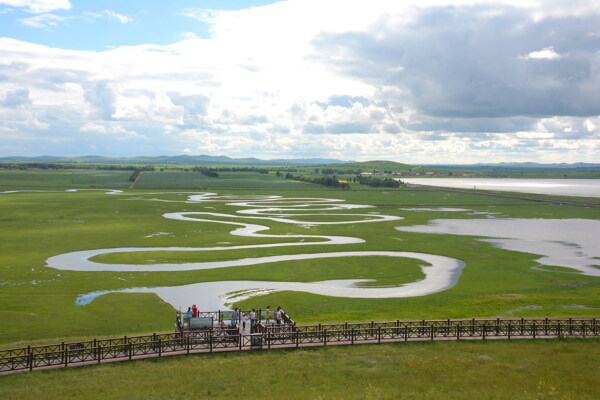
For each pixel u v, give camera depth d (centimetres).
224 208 18275
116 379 3203
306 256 9494
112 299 6438
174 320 5584
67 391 3009
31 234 11712
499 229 13525
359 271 8288
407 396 2902
